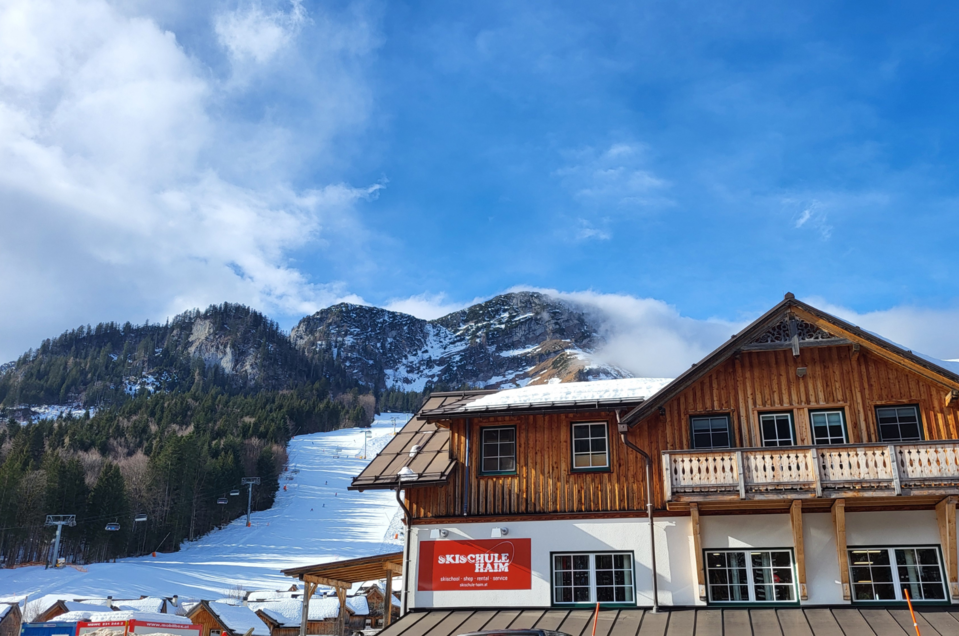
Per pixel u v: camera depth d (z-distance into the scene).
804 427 22.98
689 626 20.38
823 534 21.81
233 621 50.59
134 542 126.81
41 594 81.62
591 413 24.58
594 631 19.56
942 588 20.83
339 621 33.16
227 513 149.62
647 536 22.86
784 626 19.83
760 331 23.80
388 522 145.25
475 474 24.81
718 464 21.80
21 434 162.12
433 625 22.27
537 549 23.50
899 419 22.53
